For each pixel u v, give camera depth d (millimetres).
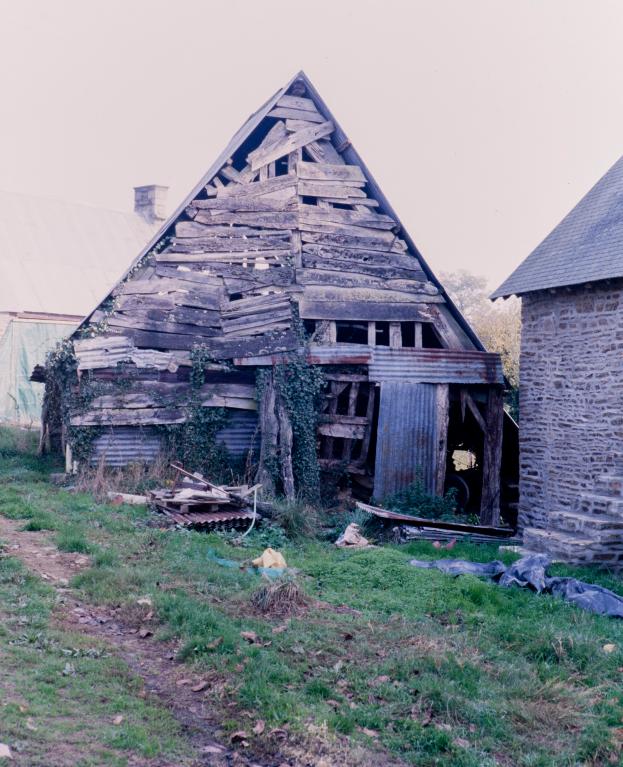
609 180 17250
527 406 16797
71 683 6477
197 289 17641
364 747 6121
